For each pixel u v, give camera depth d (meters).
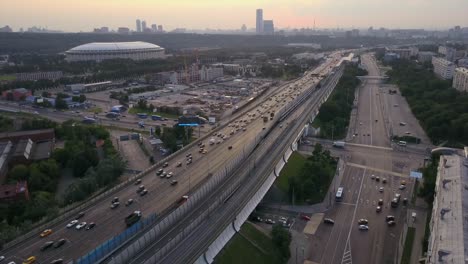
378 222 163.00
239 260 124.00
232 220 127.81
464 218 113.38
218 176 160.50
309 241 149.88
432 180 178.25
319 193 188.88
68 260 109.25
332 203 180.62
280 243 139.00
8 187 173.88
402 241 147.25
